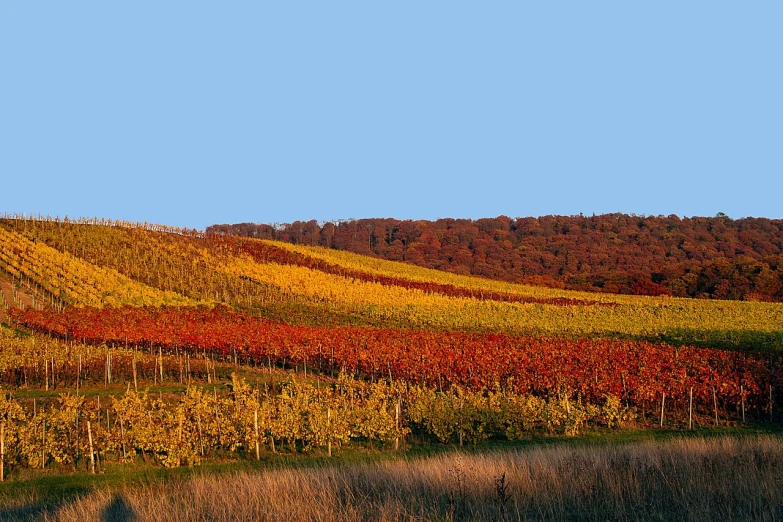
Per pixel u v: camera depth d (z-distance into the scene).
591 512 11.45
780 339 50.03
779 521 10.48
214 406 25.41
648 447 16.50
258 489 12.59
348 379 32.94
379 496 12.06
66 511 12.62
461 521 10.99
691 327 58.72
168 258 83.25
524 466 13.84
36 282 65.38
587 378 32.44
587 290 112.62
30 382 35.50
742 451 14.41
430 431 25.78
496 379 33.19
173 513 11.64
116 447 22.34
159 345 43.12
